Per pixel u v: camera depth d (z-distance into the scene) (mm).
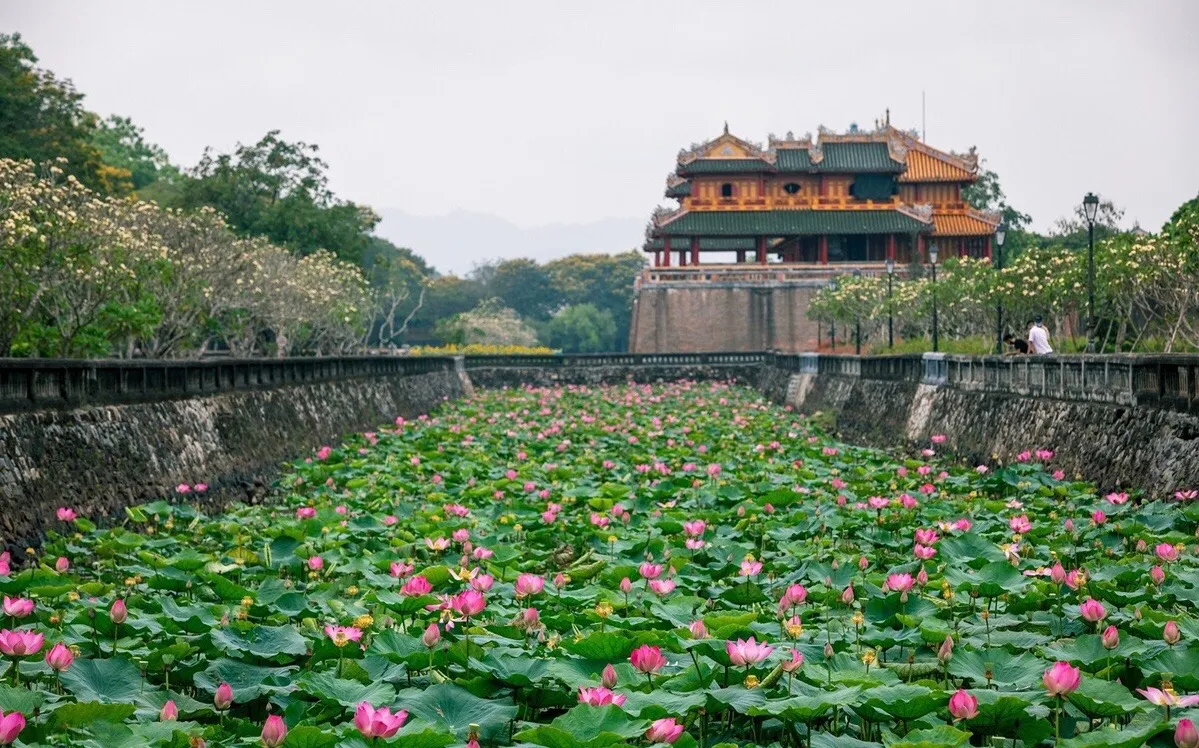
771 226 85938
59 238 27516
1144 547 13938
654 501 20156
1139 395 20219
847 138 88688
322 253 60594
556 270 146750
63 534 16531
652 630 9734
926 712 7574
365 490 21859
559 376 74062
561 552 16188
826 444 32250
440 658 9031
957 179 88938
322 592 12562
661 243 96938
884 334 64562
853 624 10766
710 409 48750
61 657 8031
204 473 23031
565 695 8688
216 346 64750
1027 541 15047
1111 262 33531
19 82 56969
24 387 17234
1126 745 6645
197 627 10070
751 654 8062
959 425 30391
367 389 42406
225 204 67500
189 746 7312
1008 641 10055
